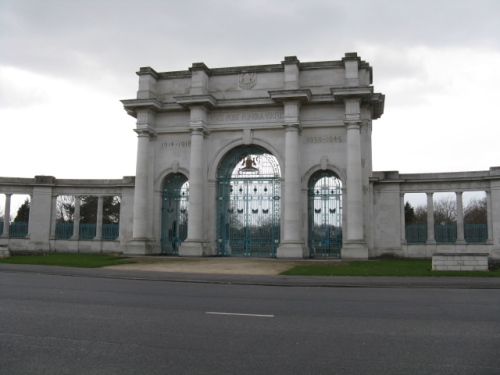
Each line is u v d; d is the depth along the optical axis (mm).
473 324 14422
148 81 51344
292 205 46094
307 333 13094
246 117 49625
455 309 17266
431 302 19156
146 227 50656
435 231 50562
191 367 9961
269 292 22797
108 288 23359
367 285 25656
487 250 47781
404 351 11281
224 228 50250
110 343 11836
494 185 47781
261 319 15086
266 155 50688
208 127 50375
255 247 49500
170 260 42906
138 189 50500
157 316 15461
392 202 50219
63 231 58531
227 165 51188
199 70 49719
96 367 9930
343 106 47500
